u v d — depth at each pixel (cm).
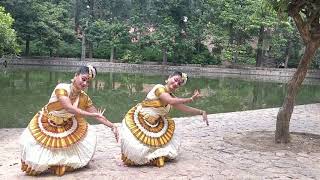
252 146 698
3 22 2248
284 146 699
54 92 504
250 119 1068
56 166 505
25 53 3962
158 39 4022
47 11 3778
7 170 539
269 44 4150
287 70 4116
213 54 4350
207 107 1638
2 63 3678
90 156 530
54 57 4028
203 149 672
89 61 4084
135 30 4231
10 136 789
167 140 566
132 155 542
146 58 4250
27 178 496
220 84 2956
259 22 3922
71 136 514
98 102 1653
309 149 682
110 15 4397
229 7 4056
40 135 503
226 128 909
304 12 691
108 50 4316
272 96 2238
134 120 555
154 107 554
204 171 536
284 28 4022
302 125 1015
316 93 2575
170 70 4050
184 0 4059
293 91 710
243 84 3052
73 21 4491
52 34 3766
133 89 2262
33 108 1377
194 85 2772
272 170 555
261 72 4144
